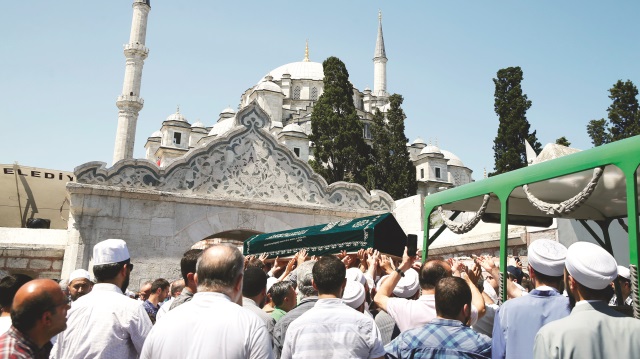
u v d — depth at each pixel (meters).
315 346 3.25
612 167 5.62
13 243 12.82
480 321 4.66
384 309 4.28
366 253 6.53
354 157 38.19
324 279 3.55
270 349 2.85
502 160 33.25
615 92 28.09
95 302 3.84
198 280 3.09
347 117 38.97
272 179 15.20
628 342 2.74
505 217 6.26
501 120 34.78
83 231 12.71
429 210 8.06
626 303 6.73
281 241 11.25
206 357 2.70
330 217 15.73
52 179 18.36
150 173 13.70
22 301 2.96
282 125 57.06
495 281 6.16
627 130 26.91
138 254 13.12
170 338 2.80
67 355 3.65
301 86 66.50
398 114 44.00
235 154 14.85
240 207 14.58
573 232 10.44
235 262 3.09
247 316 2.89
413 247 5.06
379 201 16.61
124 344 3.75
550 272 3.82
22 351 2.88
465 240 13.25
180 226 13.77
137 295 11.08
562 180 6.28
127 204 13.27
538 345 2.86
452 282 3.53
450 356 3.31
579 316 2.87
